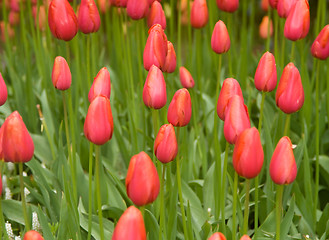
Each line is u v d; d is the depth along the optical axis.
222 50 3.65
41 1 6.05
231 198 4.07
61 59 3.19
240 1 9.85
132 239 2.03
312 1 10.32
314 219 3.93
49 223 3.45
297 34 3.50
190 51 5.32
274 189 4.09
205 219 3.80
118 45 5.56
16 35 6.54
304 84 4.69
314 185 4.33
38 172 3.71
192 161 4.30
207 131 4.70
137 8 3.84
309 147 4.44
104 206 3.74
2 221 2.89
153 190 2.32
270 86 3.08
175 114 2.80
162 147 2.62
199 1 4.13
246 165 2.36
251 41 6.16
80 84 4.74
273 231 3.61
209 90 5.88
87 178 4.09
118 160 4.63
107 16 6.10
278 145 2.45
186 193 3.92
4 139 2.45
